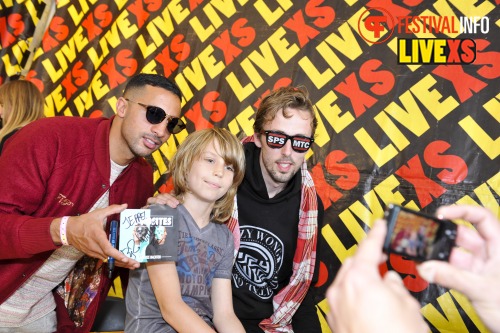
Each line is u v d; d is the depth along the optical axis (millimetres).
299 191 2088
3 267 1780
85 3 3357
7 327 1850
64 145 1805
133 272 1785
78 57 3314
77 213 1868
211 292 1839
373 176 2680
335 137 2750
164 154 3020
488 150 2549
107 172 1867
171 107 1887
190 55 3076
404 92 2686
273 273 2010
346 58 2789
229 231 1898
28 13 3422
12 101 2463
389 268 2568
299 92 2021
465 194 2551
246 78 2951
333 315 482
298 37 2887
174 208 1741
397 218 696
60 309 1993
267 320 1992
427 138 2629
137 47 3207
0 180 1717
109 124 1920
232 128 2938
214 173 1749
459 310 2492
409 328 434
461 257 688
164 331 1680
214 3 3078
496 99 2564
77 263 1996
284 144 1951
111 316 2295
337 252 2688
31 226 1572
